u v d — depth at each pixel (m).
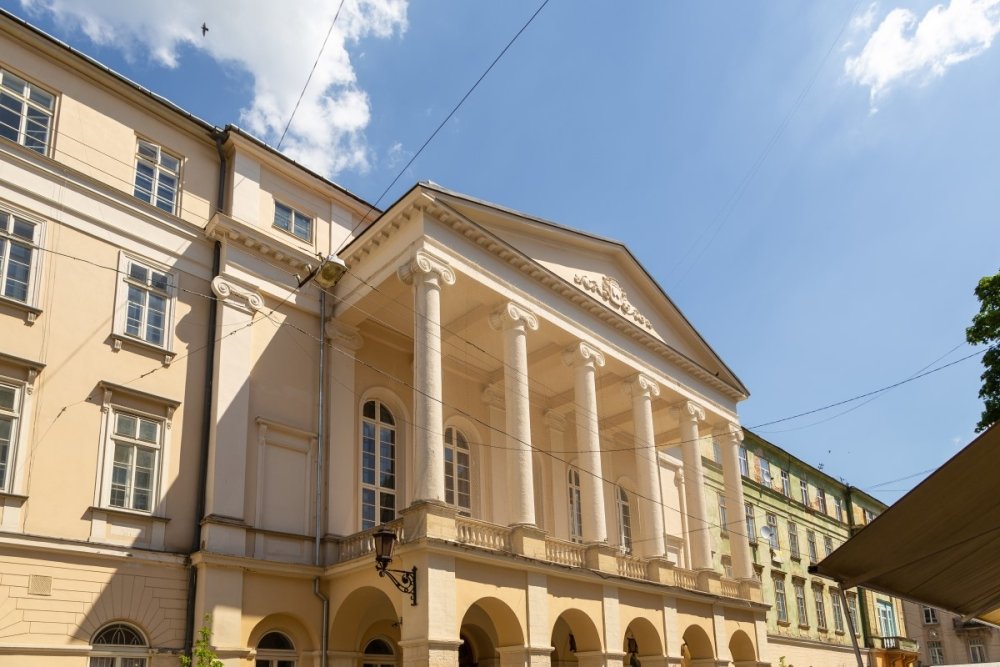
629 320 23.16
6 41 16.20
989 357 18.75
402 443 20.73
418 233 17.81
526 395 18.67
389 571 14.77
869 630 43.66
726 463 26.19
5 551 13.60
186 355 17.12
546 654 16.66
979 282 19.27
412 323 20.61
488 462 22.73
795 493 41.97
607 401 25.47
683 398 24.62
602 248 23.00
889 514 10.09
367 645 18.30
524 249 20.66
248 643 15.91
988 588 13.60
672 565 21.39
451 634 14.79
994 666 16.56
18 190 15.55
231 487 16.56
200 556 15.49
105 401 15.53
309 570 16.98
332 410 19.00
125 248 16.81
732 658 23.45
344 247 19.62
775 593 36.16
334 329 19.61
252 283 18.42
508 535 17.19
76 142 16.69
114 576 14.70
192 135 18.89
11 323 14.77
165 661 14.86
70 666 13.79
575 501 25.39
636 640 20.55
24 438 14.33
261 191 19.52
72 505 14.59
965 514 10.18
